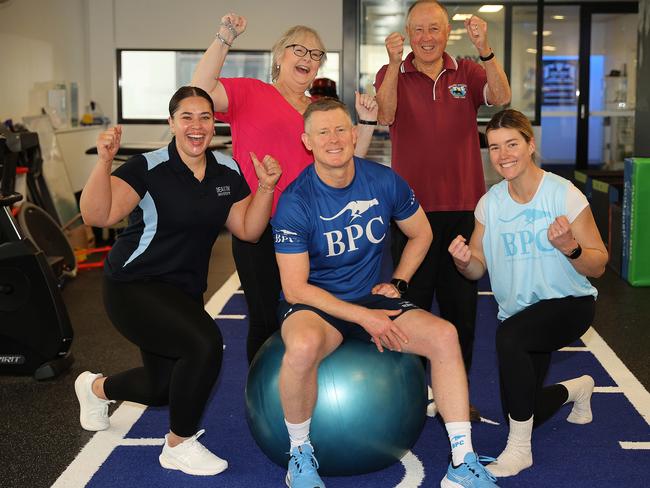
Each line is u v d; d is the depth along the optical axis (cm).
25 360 372
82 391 306
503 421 318
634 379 363
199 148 263
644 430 304
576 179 716
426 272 326
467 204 323
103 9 948
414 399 261
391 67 311
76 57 918
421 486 260
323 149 254
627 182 553
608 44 1038
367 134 316
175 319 258
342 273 271
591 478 263
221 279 582
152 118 970
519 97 974
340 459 255
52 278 372
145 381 282
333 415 250
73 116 874
